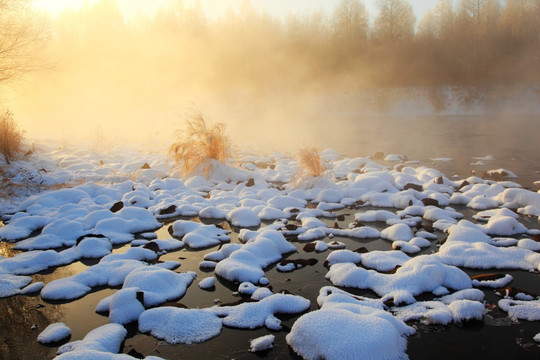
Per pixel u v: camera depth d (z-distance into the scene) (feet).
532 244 16.89
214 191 27.53
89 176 30.48
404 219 21.31
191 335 11.36
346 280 14.29
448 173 34.06
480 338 11.18
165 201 24.61
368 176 27.94
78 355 9.04
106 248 17.63
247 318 12.01
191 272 15.25
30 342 11.38
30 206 23.50
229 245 16.76
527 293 13.23
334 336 10.04
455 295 13.16
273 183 31.17
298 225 21.06
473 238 17.62
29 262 15.99
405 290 13.32
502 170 31.30
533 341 11.00
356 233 19.30
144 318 11.96
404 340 10.88
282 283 14.60
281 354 10.62
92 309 13.04
